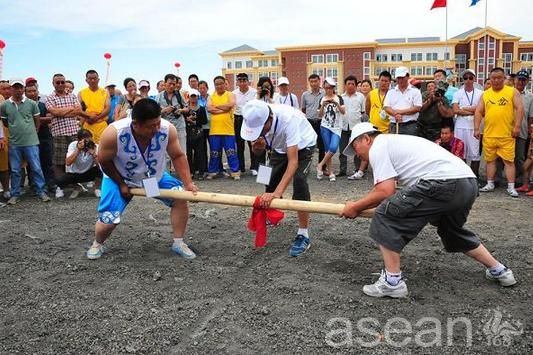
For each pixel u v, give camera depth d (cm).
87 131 770
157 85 1121
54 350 304
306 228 484
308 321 333
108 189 461
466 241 376
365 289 372
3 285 412
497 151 746
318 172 930
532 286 384
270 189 489
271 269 432
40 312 357
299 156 466
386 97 842
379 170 350
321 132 913
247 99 998
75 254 490
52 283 414
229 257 471
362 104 962
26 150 752
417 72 3456
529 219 591
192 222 604
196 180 947
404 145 356
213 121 939
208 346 304
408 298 365
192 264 453
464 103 822
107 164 443
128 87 925
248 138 418
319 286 389
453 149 764
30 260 473
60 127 807
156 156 450
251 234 548
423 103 827
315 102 967
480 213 627
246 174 1021
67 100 822
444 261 445
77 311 357
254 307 356
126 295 384
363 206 364
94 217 651
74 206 727
